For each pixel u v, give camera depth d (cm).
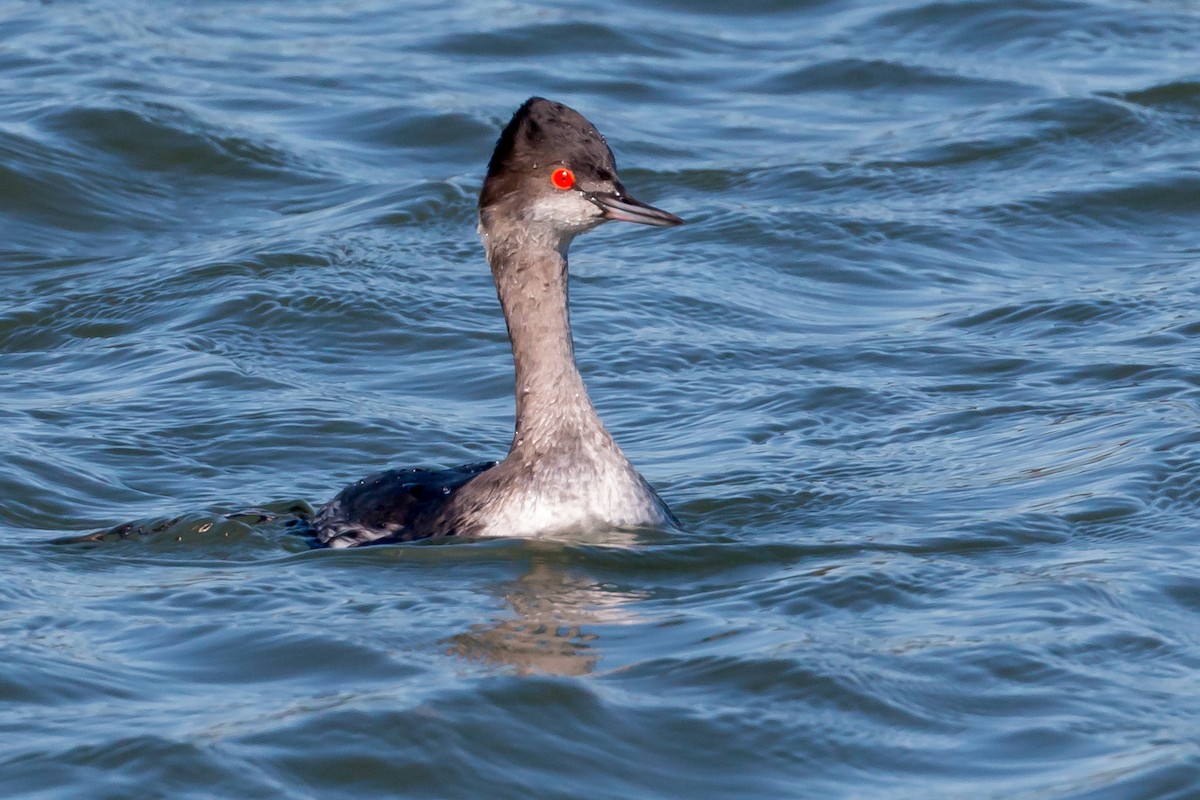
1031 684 896
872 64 2419
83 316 1695
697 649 941
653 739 848
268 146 2139
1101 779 799
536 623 983
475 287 1748
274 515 1202
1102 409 1385
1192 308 1631
